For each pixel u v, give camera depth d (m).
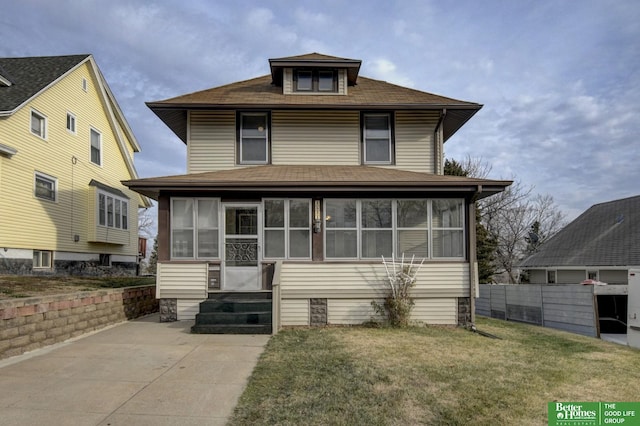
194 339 7.34
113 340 7.17
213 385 4.81
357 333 8.16
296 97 11.56
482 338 7.99
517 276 29.45
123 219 19.83
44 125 14.15
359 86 12.91
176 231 9.32
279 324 8.56
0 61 15.73
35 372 5.19
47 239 14.22
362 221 9.38
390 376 5.23
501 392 4.70
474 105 10.88
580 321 9.77
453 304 9.28
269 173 9.83
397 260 9.31
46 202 14.20
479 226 23.84
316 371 5.40
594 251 20.03
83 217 16.58
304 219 9.43
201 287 9.15
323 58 12.20
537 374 5.48
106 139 18.61
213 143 11.04
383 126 11.39
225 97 11.41
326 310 9.17
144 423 3.75
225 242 9.35
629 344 8.14
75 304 7.38
